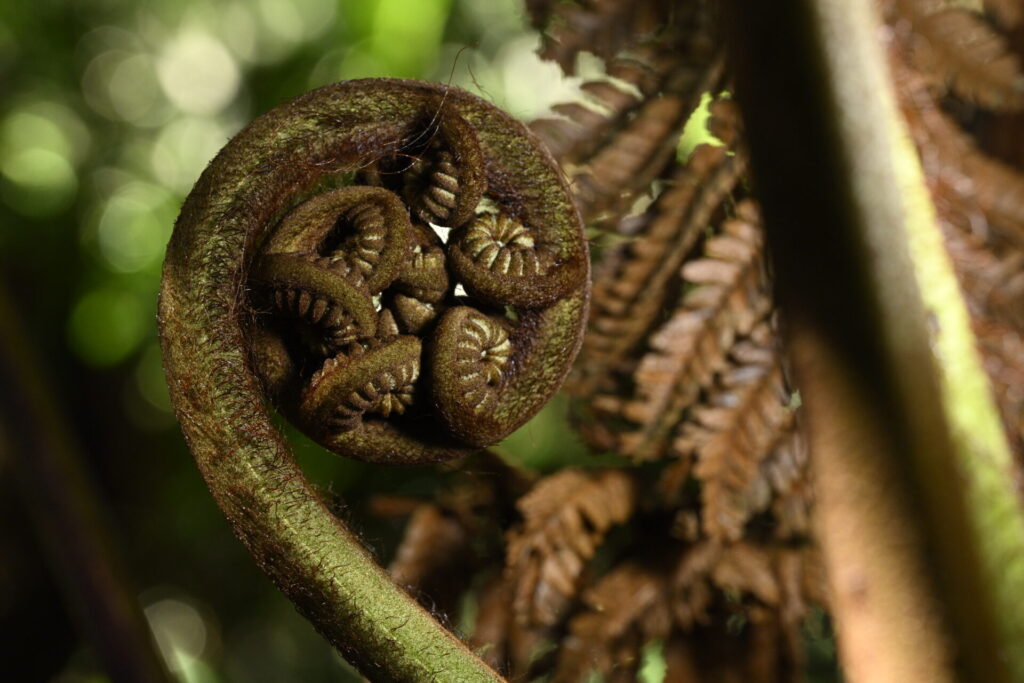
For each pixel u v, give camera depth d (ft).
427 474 3.50
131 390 7.45
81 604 2.71
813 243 2.03
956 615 2.02
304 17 6.85
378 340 2.20
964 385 2.04
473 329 2.21
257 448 2.14
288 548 2.14
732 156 2.57
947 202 2.60
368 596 2.14
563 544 2.64
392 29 5.63
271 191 2.15
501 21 5.05
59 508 2.73
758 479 2.58
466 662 2.15
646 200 2.59
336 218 2.18
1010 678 2.02
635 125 2.58
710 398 2.58
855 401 2.03
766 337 2.57
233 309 2.13
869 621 2.03
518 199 2.24
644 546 2.67
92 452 7.23
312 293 2.15
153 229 7.34
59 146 7.63
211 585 7.28
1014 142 2.60
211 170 2.14
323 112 2.16
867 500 2.03
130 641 2.71
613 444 2.63
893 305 2.03
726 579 2.62
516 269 2.22
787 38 2.04
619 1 2.57
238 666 7.13
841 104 2.03
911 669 2.03
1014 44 2.61
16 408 2.75
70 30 7.54
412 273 2.21
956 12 2.58
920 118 2.59
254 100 7.07
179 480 7.34
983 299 2.58
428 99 2.19
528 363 2.25
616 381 2.62
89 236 7.38
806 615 2.61
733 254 2.56
